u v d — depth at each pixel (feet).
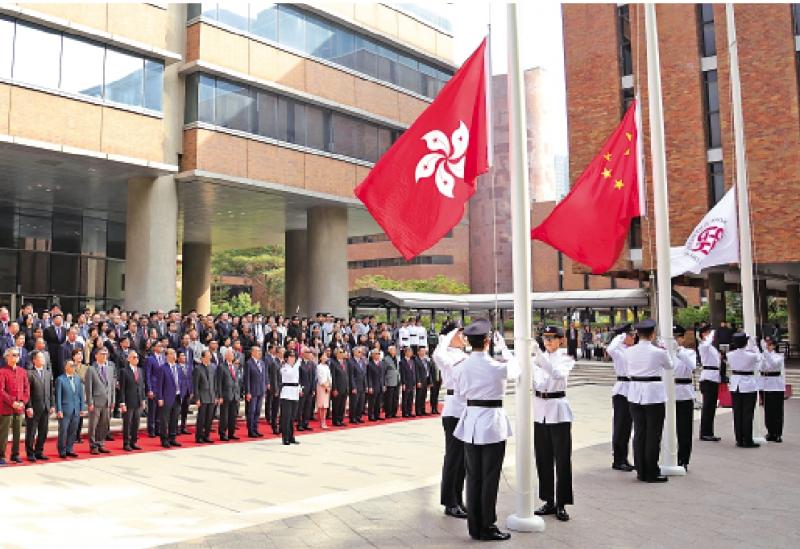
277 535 22.20
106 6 64.69
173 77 72.64
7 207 86.53
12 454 38.58
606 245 32.35
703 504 26.12
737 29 86.33
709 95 91.97
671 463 32.37
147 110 67.77
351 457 39.75
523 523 22.58
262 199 83.76
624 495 27.76
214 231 109.91
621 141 33.37
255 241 122.42
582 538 21.63
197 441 46.44
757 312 117.50
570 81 99.71
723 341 63.52
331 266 87.76
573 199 31.94
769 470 33.17
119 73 66.03
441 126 24.95
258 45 77.82
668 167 92.17
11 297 85.92
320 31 85.46
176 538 22.24
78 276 93.40
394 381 60.70
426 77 100.83
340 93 86.69
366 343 65.87
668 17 93.76
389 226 24.16
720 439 43.37
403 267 224.53
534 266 201.98
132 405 43.50
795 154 81.41
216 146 73.05
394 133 95.20
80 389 41.19
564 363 25.34
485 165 25.25
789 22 83.41
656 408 30.25
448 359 25.21
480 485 21.71
